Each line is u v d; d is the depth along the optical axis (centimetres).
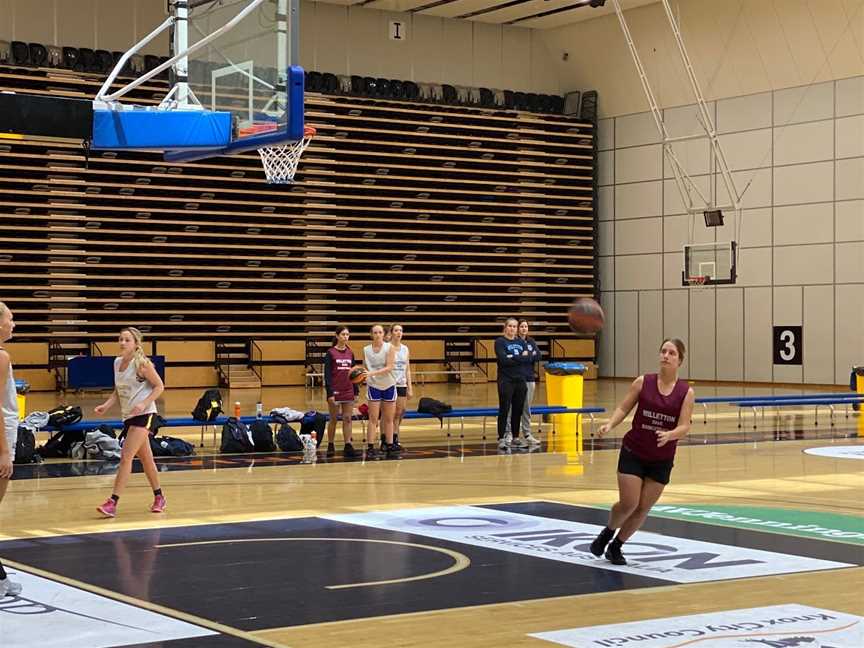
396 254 3152
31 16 2722
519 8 3141
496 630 588
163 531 901
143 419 980
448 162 3192
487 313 3238
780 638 571
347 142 3053
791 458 1434
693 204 3105
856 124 2753
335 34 3102
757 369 2981
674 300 3175
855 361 2775
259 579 715
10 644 558
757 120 2950
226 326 2930
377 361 1477
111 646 554
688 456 1455
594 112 3347
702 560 781
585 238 3353
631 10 3106
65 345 2758
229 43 1187
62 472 1281
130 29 2817
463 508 1023
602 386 2981
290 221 3017
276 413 1538
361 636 575
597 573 735
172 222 2870
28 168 2708
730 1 2883
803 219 2867
